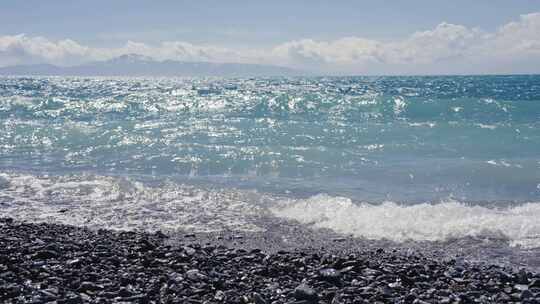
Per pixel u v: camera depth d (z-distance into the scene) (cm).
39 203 1123
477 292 624
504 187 1216
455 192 1180
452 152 1609
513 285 660
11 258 714
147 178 1350
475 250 827
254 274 687
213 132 1989
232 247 841
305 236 902
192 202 1125
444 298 596
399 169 1399
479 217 962
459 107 2536
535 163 1393
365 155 1576
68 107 2966
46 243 809
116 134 1941
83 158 1611
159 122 2288
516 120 2244
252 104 2880
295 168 1430
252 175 1376
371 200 1123
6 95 4181
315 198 1109
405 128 1969
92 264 710
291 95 3009
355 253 808
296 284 639
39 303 537
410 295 598
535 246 838
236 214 1036
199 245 828
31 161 1586
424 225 940
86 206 1098
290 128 2048
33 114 2742
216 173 1405
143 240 828
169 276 655
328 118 2473
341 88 5431
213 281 637
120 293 583
